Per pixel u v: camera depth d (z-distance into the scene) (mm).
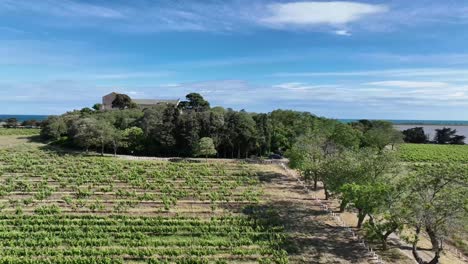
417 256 34906
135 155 99062
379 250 40969
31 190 60094
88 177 68688
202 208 53625
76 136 95500
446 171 46625
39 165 78000
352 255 39469
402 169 45812
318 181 73938
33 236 40906
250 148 101688
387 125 129125
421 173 40156
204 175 74000
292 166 69188
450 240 45375
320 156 64688
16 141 118438
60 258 35531
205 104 144000
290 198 60594
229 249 39656
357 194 40281
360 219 47062
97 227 43594
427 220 33344
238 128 99938
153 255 37625
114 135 94250
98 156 92625
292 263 37281
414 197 35062
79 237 41281
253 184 68875
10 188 59531
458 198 33969
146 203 55156
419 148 137250
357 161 47938
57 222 45250
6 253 36594
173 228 43938
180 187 64000
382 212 39125
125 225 45219
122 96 147500
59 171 72875
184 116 101000
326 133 88562
